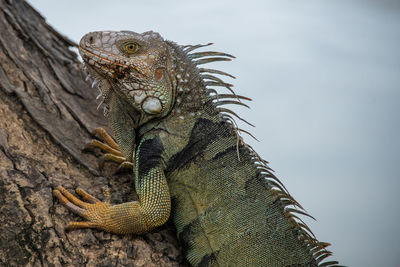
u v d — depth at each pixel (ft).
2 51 31.68
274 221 26.40
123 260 24.13
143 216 25.08
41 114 29.55
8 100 28.94
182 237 27.14
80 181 27.43
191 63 27.78
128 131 27.37
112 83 26.07
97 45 25.49
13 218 22.98
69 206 24.71
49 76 34.06
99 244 24.32
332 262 26.35
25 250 22.47
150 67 25.79
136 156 27.02
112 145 31.01
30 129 28.37
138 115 27.12
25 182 24.61
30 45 34.86
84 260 23.32
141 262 24.61
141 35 26.35
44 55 35.22
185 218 27.17
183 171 26.99
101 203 25.46
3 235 22.38
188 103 27.04
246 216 26.45
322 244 26.48
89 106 34.73
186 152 26.89
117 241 24.77
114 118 27.20
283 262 25.99
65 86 34.40
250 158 27.25
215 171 26.86
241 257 26.20
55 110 30.89
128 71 25.49
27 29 35.35
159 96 26.07
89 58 25.62
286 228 26.32
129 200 27.96
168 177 27.14
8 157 25.44
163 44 26.76
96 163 29.58
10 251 22.20
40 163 26.63
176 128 26.84
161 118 26.76
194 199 27.02
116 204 27.07
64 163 27.96
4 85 29.27
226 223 26.53
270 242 26.13
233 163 26.96
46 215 23.80
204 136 27.02
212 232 26.66
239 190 26.71
